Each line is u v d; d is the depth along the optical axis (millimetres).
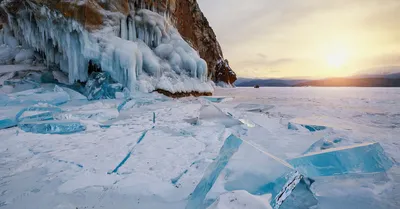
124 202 2717
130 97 12914
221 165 2879
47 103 10477
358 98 18641
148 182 3225
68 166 3877
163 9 19203
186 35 28750
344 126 6938
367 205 2674
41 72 15461
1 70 14516
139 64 14617
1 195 2873
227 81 53688
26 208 2588
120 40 13992
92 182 3234
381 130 6473
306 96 21703
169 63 17812
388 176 3418
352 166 3514
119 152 4617
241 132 6039
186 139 5496
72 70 14406
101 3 13555
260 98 19359
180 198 2826
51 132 6406
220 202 1994
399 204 2688
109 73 13922
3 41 17734
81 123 6938
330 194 2924
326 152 3619
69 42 13727
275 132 6227
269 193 2422
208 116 8383
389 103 14516
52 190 3010
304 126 6703
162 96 14773
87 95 13938
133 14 15945
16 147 4980
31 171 3668
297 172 2619
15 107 9266
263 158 2814
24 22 15094
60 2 12336
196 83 18750
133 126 7184
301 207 2557
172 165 3887
